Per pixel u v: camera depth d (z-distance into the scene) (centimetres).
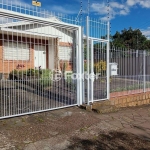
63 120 455
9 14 420
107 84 643
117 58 718
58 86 676
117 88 746
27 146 320
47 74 677
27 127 398
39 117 464
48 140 347
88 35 561
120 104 688
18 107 521
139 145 342
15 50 641
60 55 718
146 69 866
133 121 496
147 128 441
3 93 623
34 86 667
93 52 589
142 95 779
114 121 480
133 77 792
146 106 750
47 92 685
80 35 566
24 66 652
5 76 621
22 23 650
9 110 476
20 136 354
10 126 397
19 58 641
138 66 809
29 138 349
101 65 624
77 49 571
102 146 333
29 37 668
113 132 403
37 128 397
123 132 406
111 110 573
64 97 639
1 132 364
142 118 532
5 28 578
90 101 587
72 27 547
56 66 720
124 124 463
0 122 415
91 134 386
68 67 664
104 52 629
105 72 636
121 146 336
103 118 496
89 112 537
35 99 615
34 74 652
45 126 411
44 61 738
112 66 689
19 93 647
